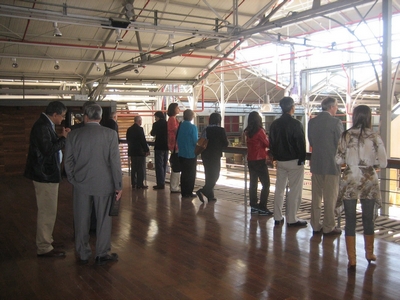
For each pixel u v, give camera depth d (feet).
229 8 32.19
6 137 32.68
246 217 17.22
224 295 9.68
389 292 9.65
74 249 13.48
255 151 17.15
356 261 11.71
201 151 19.53
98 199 11.61
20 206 20.43
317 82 54.29
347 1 20.16
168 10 30.73
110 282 10.62
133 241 14.15
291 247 13.14
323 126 13.79
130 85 53.83
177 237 14.53
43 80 43.62
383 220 17.90
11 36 30.94
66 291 10.12
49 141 12.06
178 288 10.16
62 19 22.15
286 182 15.81
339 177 14.19
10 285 10.55
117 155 11.59
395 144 38.73
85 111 11.59
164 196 22.16
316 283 10.24
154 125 24.14
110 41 35.17
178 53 32.73
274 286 10.12
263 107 58.49
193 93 49.88
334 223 14.33
